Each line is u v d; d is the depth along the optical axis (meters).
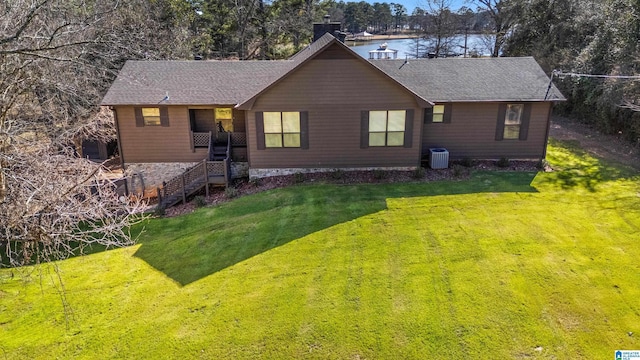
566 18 26.47
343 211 12.80
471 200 13.19
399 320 7.86
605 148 18.41
